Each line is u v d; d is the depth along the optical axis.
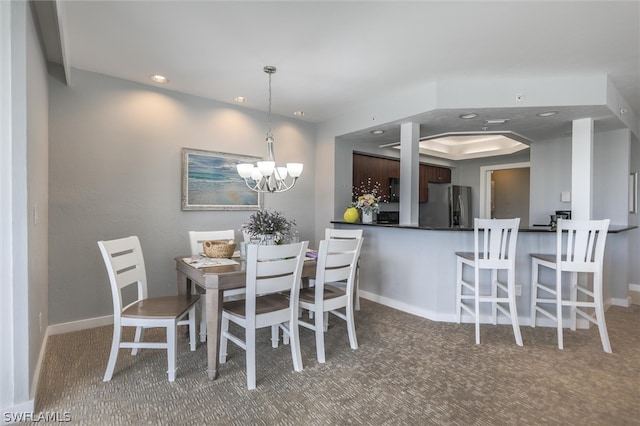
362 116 4.23
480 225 2.91
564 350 2.74
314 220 5.01
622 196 4.11
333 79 3.34
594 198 4.33
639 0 2.03
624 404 1.99
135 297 3.47
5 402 1.77
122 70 3.17
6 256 1.77
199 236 3.26
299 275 2.42
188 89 3.65
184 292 2.77
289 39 2.58
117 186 3.35
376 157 5.57
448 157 6.49
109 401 1.98
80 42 2.64
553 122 3.80
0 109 1.74
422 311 3.60
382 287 4.09
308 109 4.35
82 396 2.03
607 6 2.10
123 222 3.39
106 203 3.29
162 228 3.63
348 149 4.91
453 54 2.78
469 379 2.27
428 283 3.55
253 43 2.64
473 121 3.80
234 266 2.50
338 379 2.26
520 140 4.75
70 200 3.09
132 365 2.43
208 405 1.95
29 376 1.84
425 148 5.99
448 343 2.88
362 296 4.36
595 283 2.82
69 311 3.10
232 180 4.13
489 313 3.39
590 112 3.40
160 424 1.78
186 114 3.78
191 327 2.69
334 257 2.62
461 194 6.47
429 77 3.27
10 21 1.76
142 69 3.14
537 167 4.84
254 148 4.33
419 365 2.46
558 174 4.64
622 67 2.99
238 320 2.26
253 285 2.17
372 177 5.50
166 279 3.67
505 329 3.22
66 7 2.18
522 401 2.01
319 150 4.97
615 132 4.16
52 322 3.01
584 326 3.26
